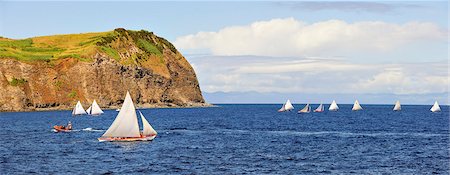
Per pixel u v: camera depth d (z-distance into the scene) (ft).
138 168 191.52
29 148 253.03
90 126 428.56
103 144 270.05
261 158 219.61
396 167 197.36
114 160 211.61
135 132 281.13
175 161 209.26
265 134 351.87
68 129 367.45
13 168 189.98
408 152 244.42
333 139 313.94
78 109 602.44
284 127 432.66
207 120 541.75
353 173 184.03
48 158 217.15
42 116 576.61
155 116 631.56
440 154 237.25
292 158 220.43
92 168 191.21
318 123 500.33
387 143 288.71
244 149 253.03
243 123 489.67
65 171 184.24
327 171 187.62
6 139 301.63
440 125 471.62
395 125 469.16
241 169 190.29
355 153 239.50
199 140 299.58
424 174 182.70
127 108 279.49
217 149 252.01
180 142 285.23
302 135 344.90
